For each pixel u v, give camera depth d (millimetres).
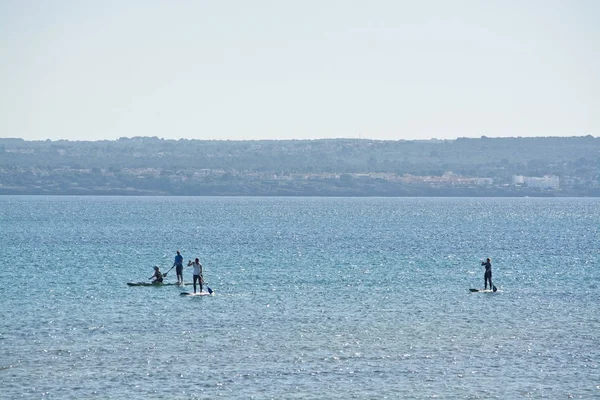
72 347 130250
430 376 115688
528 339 137750
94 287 196875
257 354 126625
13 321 151000
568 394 108125
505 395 107688
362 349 130125
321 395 107188
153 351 128000
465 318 156500
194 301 175375
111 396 106000
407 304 173250
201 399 105250
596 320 154625
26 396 105750
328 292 190875
